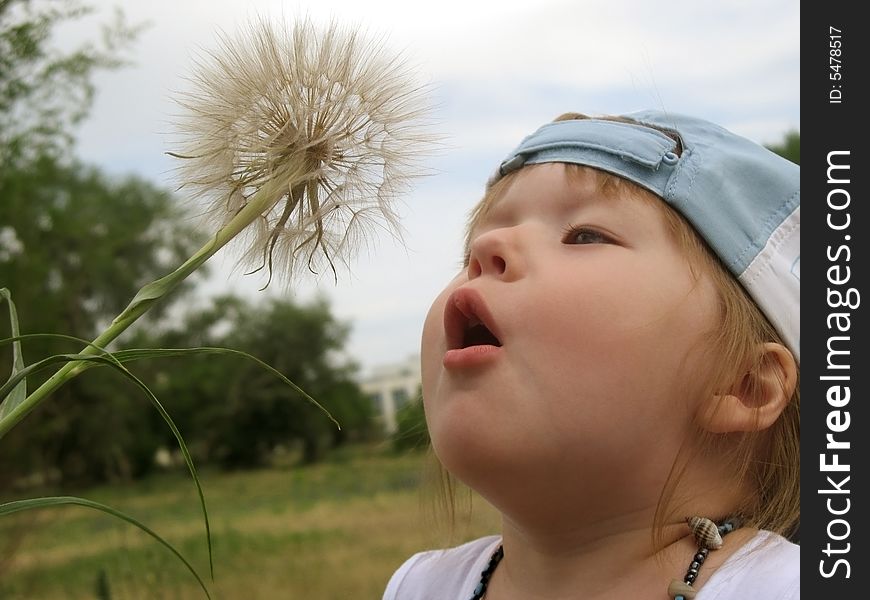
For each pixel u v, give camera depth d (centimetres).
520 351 105
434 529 166
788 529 125
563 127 125
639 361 104
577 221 113
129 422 2694
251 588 788
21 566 876
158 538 85
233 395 3519
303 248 117
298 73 116
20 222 572
